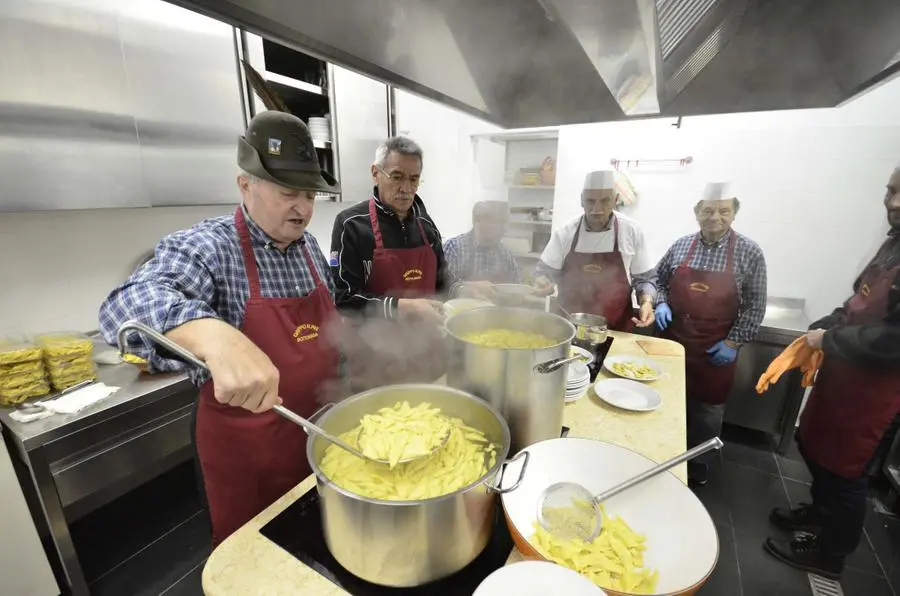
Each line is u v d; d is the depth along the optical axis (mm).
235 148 1513
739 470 1963
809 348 1336
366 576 505
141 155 1262
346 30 619
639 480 593
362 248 1325
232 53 1452
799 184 1997
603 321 1484
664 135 2260
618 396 1059
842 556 1343
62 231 1373
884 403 1162
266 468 895
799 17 678
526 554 519
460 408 710
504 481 596
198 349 552
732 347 1814
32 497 1198
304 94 1857
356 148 2055
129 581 1350
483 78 895
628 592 463
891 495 1773
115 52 1167
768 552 1491
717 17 701
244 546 569
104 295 1503
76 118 1114
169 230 1670
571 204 2613
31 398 1178
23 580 1124
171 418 1373
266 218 840
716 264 1800
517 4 546
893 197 1203
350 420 689
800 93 1012
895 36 664
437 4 542
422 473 598
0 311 1271
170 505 1663
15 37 994
